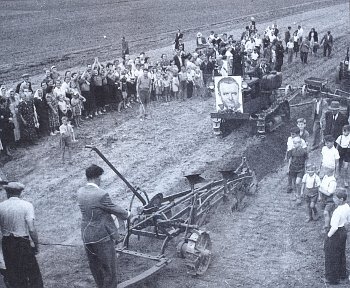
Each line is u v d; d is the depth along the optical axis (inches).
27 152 665.0
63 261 411.8
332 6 2207.2
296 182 520.4
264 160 624.4
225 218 481.4
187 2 2369.6
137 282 347.9
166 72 906.1
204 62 931.3
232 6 2233.0
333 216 371.2
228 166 599.2
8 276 320.8
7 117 643.5
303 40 1152.2
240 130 732.7
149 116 817.5
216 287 374.9
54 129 735.7
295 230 460.1
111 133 732.7
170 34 1557.6
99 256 320.2
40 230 465.1
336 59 1195.3
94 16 1916.8
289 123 751.7
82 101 787.4
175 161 623.5
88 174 319.3
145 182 562.6
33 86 957.8
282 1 2418.8
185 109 856.3
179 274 392.2
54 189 552.4
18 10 2025.1
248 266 403.2
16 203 313.6
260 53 1106.7
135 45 1386.6
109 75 823.7
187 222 412.2
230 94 671.1
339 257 375.9
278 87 720.3
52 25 1699.1
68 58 1225.4
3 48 1338.6
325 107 644.7
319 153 636.7
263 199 522.9
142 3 2322.8
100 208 315.3
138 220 408.8
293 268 400.2
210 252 400.5
